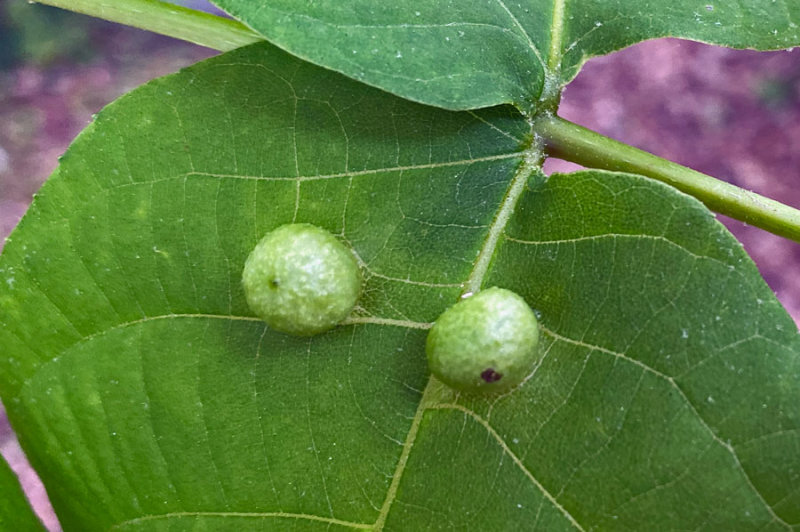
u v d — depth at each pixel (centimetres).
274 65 10
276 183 10
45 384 10
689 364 9
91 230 10
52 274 10
